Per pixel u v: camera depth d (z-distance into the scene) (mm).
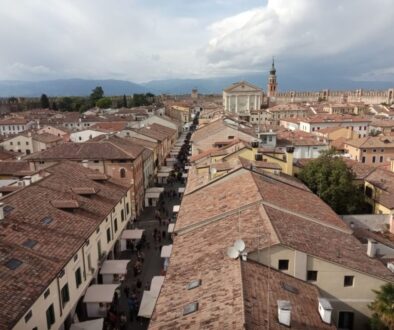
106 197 46031
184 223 32000
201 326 18078
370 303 25078
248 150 52531
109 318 34094
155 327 19359
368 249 27781
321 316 21047
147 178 75312
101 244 40812
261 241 24844
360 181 57406
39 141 106812
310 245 25516
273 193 33594
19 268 26766
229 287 20781
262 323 17969
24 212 33594
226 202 33031
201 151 71125
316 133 113000
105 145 63562
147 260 46938
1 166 63406
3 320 21969
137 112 162250
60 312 29594
